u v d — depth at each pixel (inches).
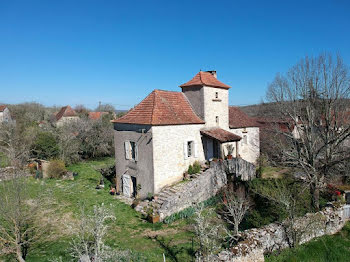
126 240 485.1
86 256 315.0
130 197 746.2
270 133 991.6
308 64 683.4
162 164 674.8
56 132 1221.1
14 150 925.8
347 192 676.1
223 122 880.9
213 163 738.8
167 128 686.5
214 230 406.9
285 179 683.4
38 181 863.7
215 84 831.1
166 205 591.8
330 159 626.8
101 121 1470.2
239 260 368.2
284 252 430.3
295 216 465.1
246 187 656.4
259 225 494.6
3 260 408.8
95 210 344.2
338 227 521.3
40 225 531.8
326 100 641.0
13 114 1967.3
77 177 959.6
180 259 411.8
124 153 765.3
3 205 388.2
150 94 776.9
